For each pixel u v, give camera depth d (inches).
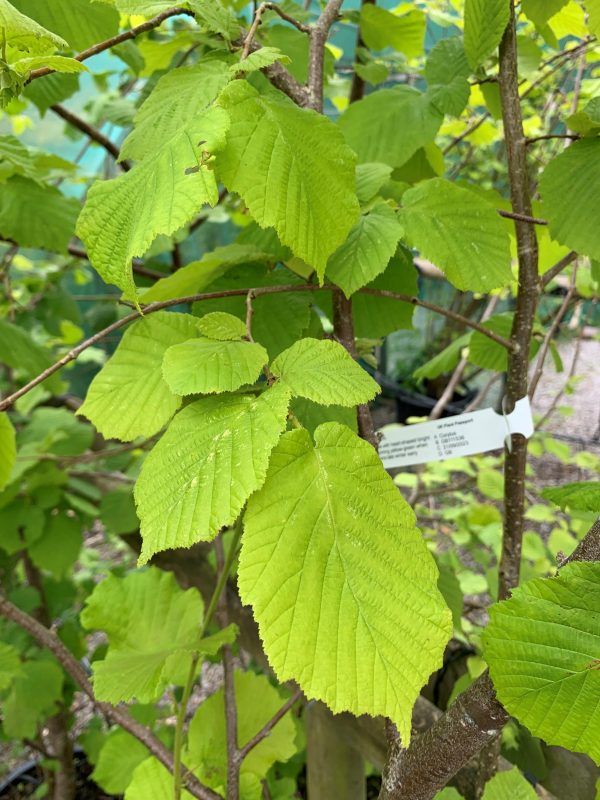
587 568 9.5
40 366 29.1
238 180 9.9
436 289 78.9
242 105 10.3
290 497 9.2
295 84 13.2
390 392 82.4
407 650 8.7
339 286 13.1
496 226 14.1
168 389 12.3
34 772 45.0
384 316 17.5
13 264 48.3
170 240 33.7
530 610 9.5
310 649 8.5
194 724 17.6
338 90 36.2
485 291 13.9
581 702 9.2
